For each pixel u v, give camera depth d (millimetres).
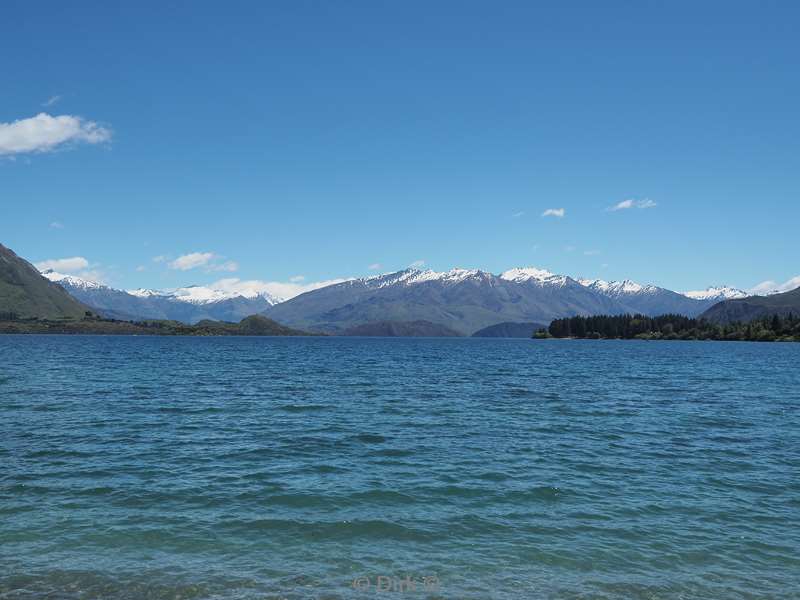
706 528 19172
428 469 26344
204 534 18250
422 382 70188
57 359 110312
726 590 15039
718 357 143375
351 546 17469
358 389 60938
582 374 85125
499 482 24266
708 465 27500
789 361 124188
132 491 22562
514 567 16156
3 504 20828
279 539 17938
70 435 33344
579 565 16328
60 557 16438
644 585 15227
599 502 21750
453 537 18219
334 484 23812
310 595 14445
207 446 30953
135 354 138750
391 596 14453
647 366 105875
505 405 48469
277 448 30625
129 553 16766
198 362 108438
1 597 14102
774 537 18484
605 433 35594
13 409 42969
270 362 112938
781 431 36688
